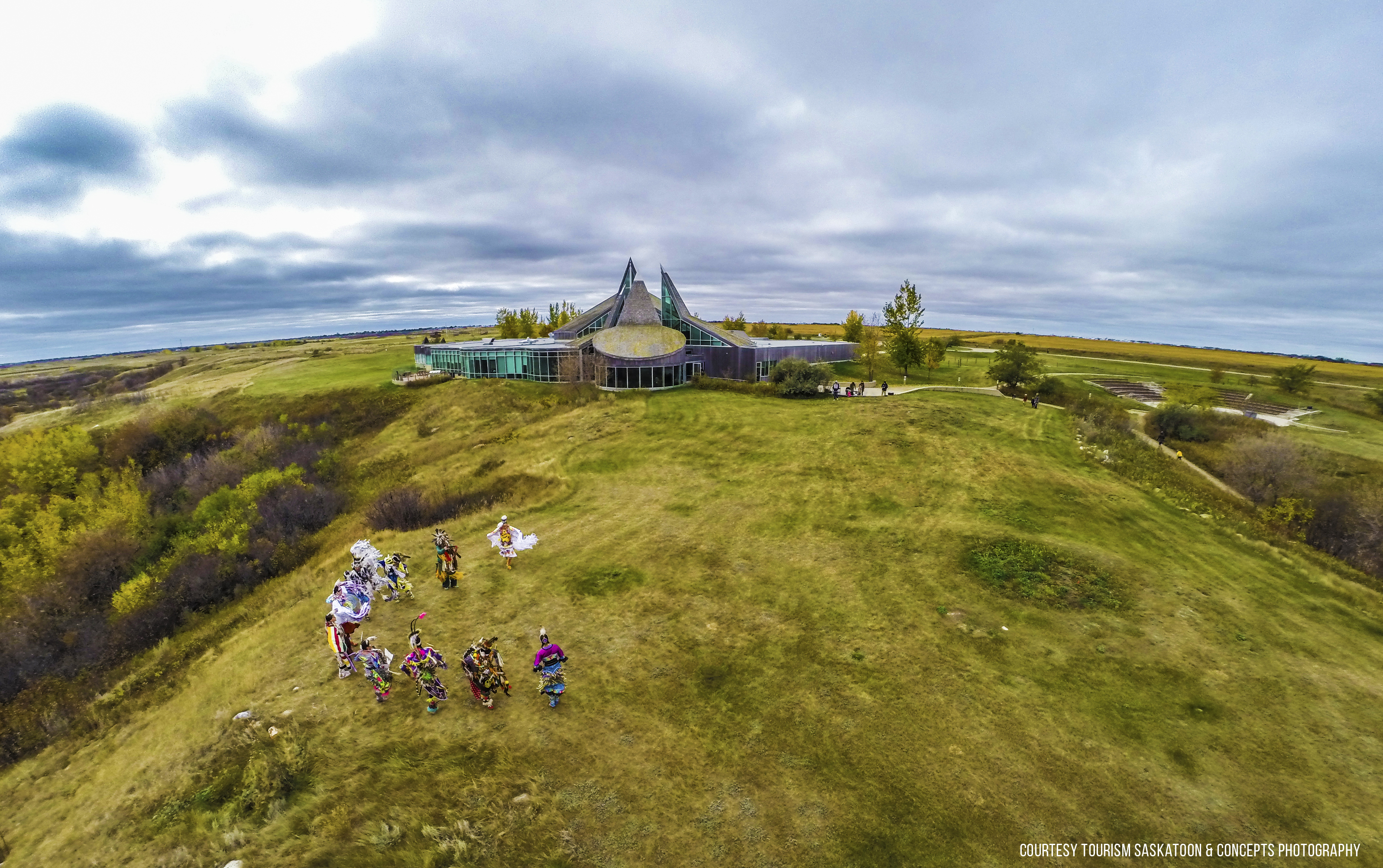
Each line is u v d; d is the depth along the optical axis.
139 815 9.92
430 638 14.83
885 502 25.58
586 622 15.75
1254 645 15.00
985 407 45.09
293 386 68.56
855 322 84.50
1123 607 16.62
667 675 13.30
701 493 27.86
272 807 9.26
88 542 31.09
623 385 56.59
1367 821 9.52
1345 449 43.41
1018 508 24.44
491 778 10.06
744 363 60.88
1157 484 30.03
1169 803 9.84
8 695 20.30
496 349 62.81
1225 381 77.38
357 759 10.47
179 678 15.99
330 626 13.00
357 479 40.69
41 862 9.34
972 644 14.69
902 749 11.01
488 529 23.45
